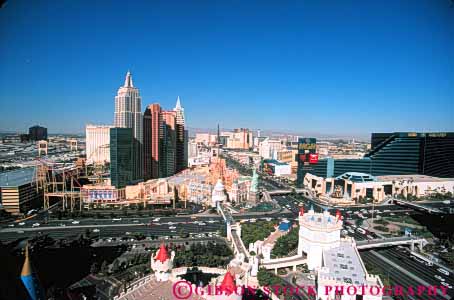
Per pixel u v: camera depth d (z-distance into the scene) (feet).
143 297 490.90
